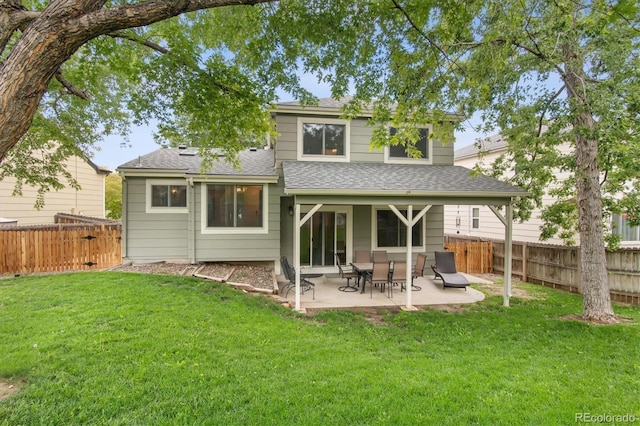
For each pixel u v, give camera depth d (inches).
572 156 278.8
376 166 400.8
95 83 276.5
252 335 196.2
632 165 230.5
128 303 229.0
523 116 254.8
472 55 225.5
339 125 421.7
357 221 430.3
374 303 305.7
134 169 390.3
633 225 305.9
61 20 96.9
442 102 237.6
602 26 185.0
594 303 260.1
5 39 100.1
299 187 286.7
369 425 116.0
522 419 121.9
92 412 117.3
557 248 385.7
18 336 173.3
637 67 209.3
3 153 94.9
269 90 243.8
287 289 350.9
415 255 436.5
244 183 392.8
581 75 232.1
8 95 92.3
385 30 201.9
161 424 112.7
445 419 120.6
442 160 432.8
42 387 129.3
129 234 397.1
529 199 356.2
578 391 143.6
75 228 414.3
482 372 160.7
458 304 307.4
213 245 390.9
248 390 135.2
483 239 519.2
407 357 178.7
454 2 178.4
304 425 114.7
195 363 154.3
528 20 207.8
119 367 146.6
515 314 273.9
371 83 228.4
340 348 186.4
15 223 481.7
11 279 310.5
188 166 411.8
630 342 208.7
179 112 256.4
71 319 197.8
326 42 207.0
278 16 200.2
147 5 108.8
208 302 248.7
